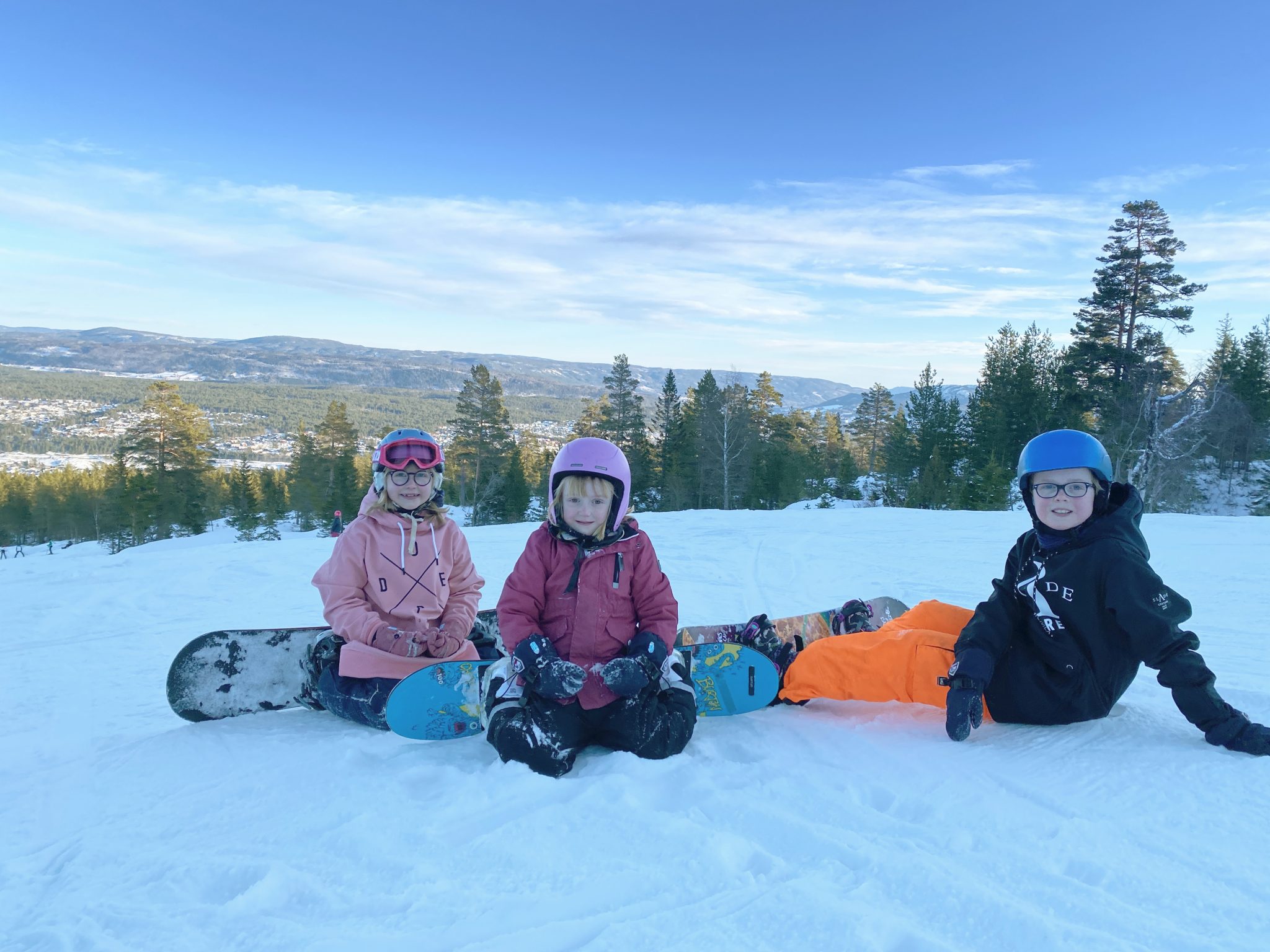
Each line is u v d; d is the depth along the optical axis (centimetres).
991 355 5994
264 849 207
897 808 221
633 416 5609
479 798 230
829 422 7888
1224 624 521
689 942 157
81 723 366
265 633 346
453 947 158
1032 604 288
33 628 635
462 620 347
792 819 211
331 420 6231
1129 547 271
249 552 1120
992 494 4094
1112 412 3919
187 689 331
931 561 908
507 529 1384
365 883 185
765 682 326
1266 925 156
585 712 275
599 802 222
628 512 292
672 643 290
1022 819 208
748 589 748
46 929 172
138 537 5044
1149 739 268
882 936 154
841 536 1159
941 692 302
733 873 183
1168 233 4291
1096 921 158
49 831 233
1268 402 4591
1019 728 289
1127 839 195
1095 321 4425
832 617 392
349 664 321
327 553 1091
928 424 5500
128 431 5528
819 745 277
